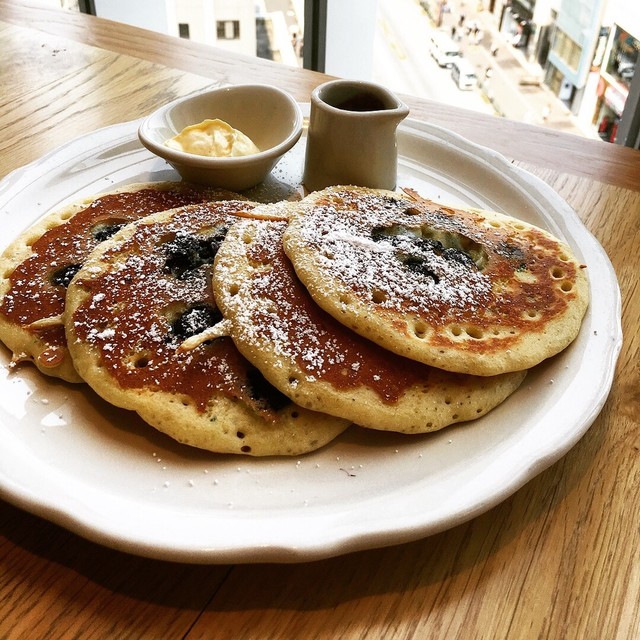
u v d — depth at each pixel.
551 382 0.28
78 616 0.22
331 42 0.65
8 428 0.26
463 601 0.23
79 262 0.31
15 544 0.23
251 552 0.21
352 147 0.37
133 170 0.40
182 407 0.25
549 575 0.23
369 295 0.27
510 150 0.43
